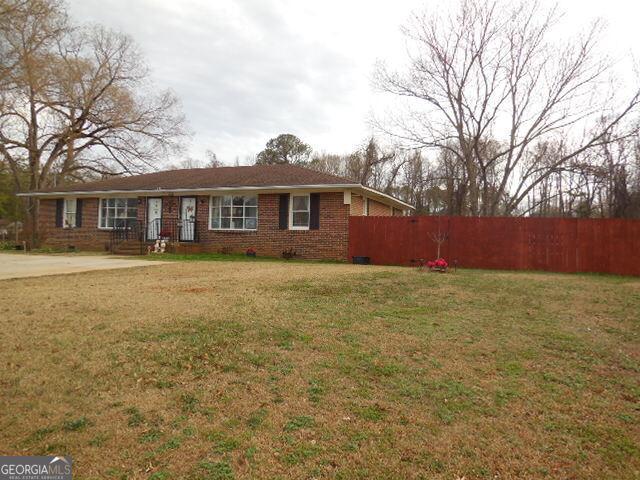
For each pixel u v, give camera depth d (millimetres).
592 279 10891
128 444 2816
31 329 5035
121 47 30562
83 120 30641
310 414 3248
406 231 14805
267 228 17156
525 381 4016
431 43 24328
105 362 4086
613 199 22609
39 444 2822
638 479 2625
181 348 4445
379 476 2561
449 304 6961
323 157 46875
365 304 6730
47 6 22547
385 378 3922
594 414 3438
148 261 14023
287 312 5965
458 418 3277
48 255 16891
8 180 36938
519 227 13820
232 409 3287
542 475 2639
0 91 22609
